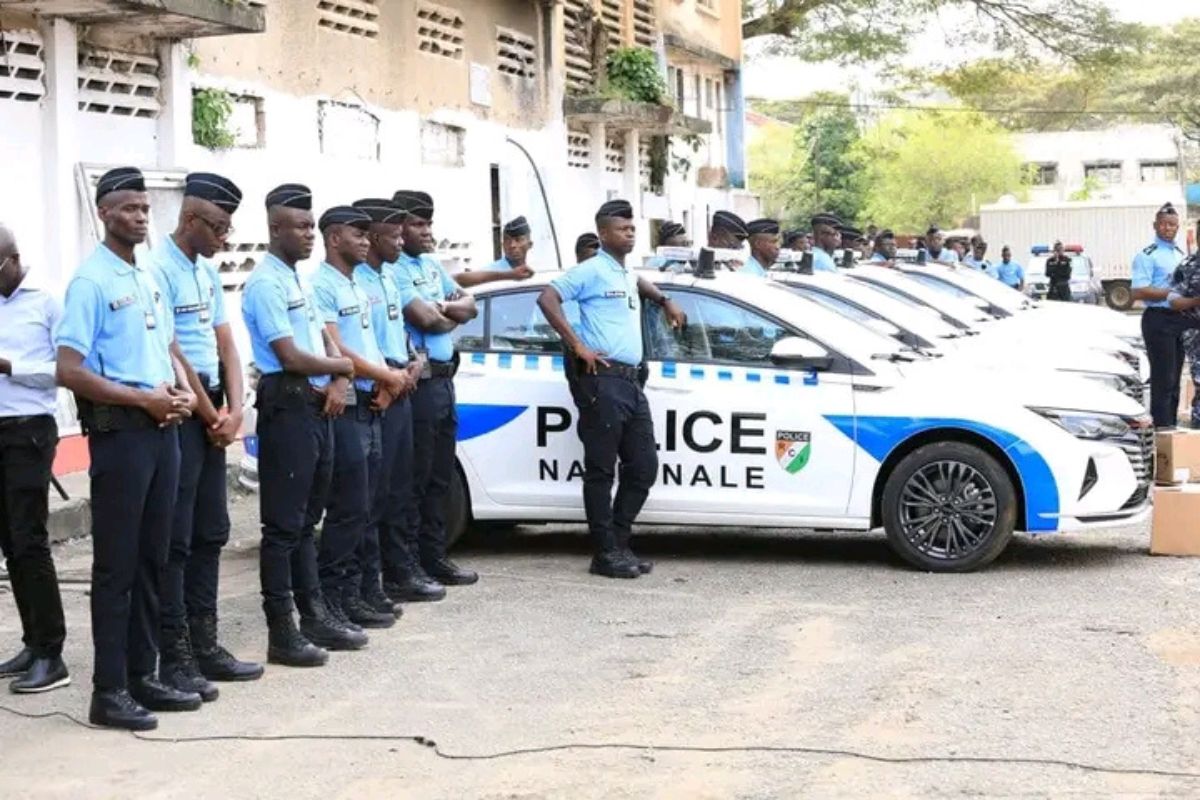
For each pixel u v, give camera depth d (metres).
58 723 6.64
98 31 13.16
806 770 5.89
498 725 6.52
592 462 9.52
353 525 8.05
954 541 9.49
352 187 17.22
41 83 12.59
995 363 11.62
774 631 8.10
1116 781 5.70
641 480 9.59
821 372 9.66
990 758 5.98
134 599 6.69
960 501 9.46
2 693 7.12
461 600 8.97
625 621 8.39
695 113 31.80
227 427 6.93
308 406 7.46
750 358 9.83
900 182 71.56
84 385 6.27
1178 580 9.25
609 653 7.70
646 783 5.78
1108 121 77.12
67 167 12.73
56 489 11.05
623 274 9.48
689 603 8.81
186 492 6.84
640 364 9.57
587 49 24.59
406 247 8.87
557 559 10.18
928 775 5.80
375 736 6.40
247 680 7.27
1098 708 6.60
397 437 8.61
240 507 12.23
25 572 7.12
